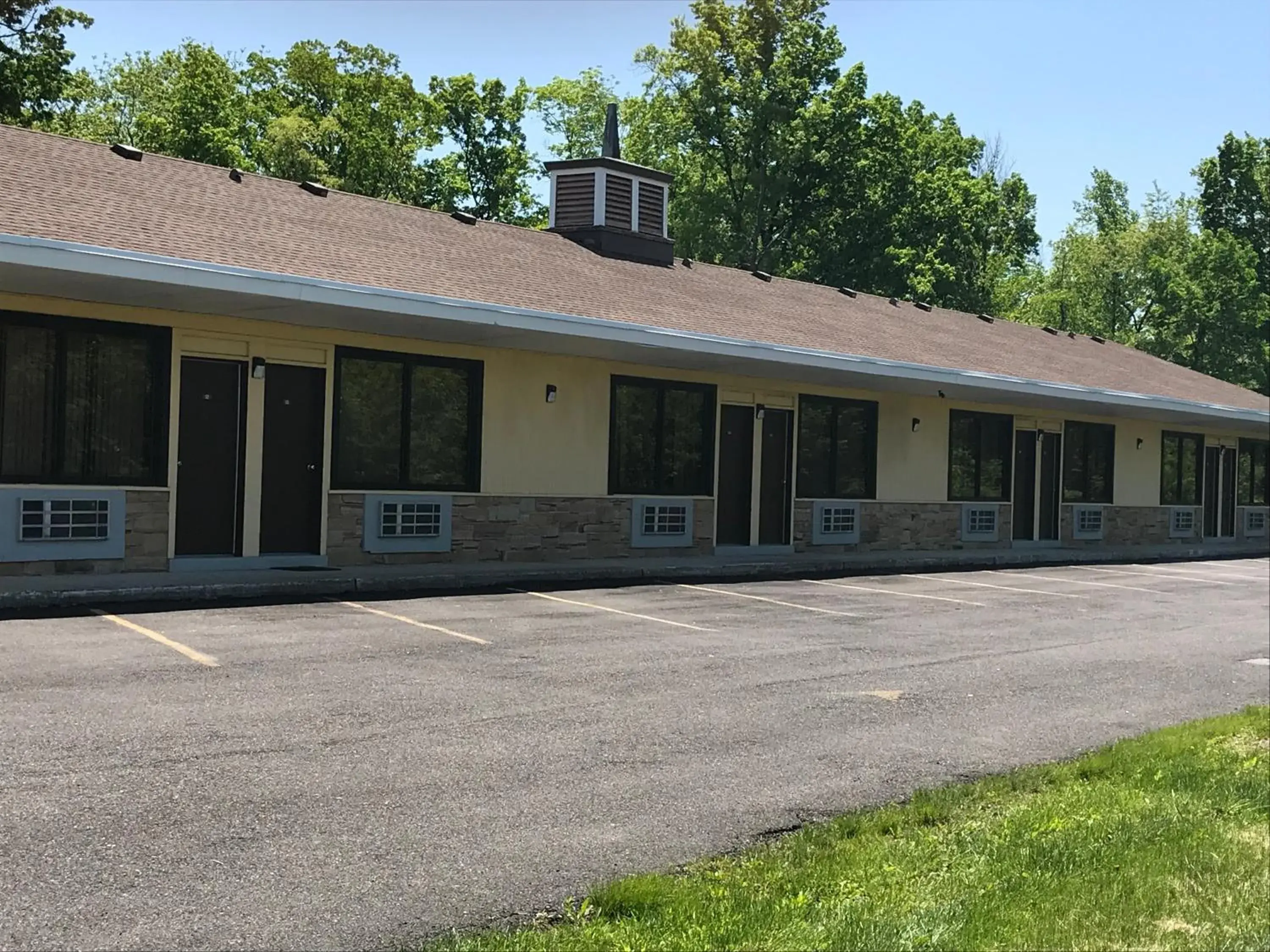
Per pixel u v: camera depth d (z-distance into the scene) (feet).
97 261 37.09
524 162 155.33
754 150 143.74
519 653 32.96
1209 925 15.75
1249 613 51.65
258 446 48.16
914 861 17.72
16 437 42.01
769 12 147.23
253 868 16.28
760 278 81.92
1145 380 88.48
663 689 29.22
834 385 68.95
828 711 27.71
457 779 20.84
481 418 54.54
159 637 32.65
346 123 126.11
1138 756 24.25
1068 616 47.14
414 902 15.49
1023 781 22.29
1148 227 203.00
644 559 59.88
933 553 72.59
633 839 18.38
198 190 52.13
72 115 127.65
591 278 60.90
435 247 56.29
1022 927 15.37
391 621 37.60
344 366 50.37
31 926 14.10
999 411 80.23
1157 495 93.40
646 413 61.46
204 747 21.91
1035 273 246.06
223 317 46.78
